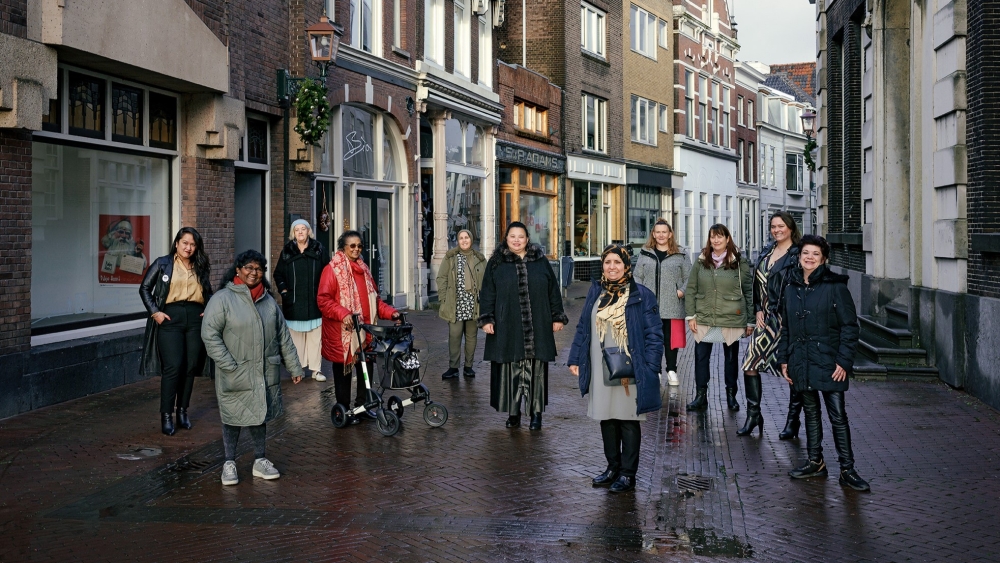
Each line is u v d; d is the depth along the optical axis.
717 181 45.78
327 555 5.55
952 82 11.09
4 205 9.08
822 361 7.09
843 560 5.49
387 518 6.27
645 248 11.66
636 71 35.81
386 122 20.03
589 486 7.09
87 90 10.63
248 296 7.09
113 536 5.89
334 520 6.22
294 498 6.72
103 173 11.03
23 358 9.31
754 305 9.08
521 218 27.62
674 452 8.21
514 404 9.06
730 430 9.12
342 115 17.86
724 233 9.90
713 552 5.64
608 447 7.09
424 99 20.84
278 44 15.05
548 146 29.22
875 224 15.15
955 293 11.16
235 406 7.01
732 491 6.98
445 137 22.72
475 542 5.80
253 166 14.59
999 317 9.77
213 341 6.94
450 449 8.23
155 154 11.84
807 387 7.16
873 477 7.33
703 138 43.75
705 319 9.95
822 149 21.47
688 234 42.03
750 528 6.10
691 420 9.60
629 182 35.06
